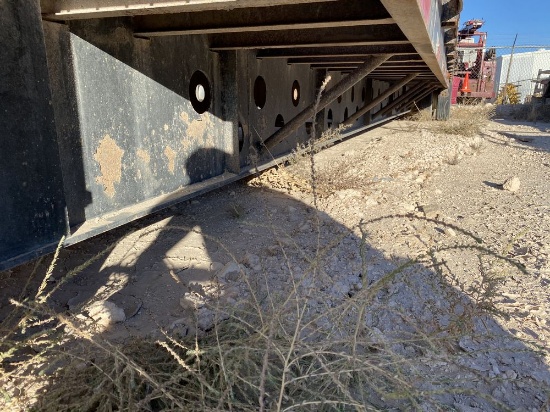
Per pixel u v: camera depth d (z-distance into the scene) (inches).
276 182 194.1
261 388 53.8
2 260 68.3
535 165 266.8
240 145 155.7
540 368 79.9
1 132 66.6
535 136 441.1
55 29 82.7
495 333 89.5
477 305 91.6
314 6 97.3
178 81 119.9
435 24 121.7
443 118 525.0
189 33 104.2
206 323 86.4
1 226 68.2
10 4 66.1
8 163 68.1
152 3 73.2
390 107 406.9
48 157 73.9
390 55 162.9
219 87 141.6
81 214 91.7
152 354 73.7
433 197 192.4
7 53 66.2
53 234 76.4
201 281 110.9
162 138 114.8
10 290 105.0
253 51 160.6
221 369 63.7
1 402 64.5
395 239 138.4
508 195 197.0
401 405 66.1
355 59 188.7
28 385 68.5
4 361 76.9
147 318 96.0
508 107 912.9
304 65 216.8
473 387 74.8
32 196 72.1
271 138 179.8
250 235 140.8
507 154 311.7
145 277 114.2
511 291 107.7
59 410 62.7
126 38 100.0
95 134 93.6
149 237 140.2
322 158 264.8
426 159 269.1
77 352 74.9
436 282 108.7
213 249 131.0
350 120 294.7
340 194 179.8
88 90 90.9
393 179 215.6
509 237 143.6
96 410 63.6
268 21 100.6
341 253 125.7
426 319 92.9
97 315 92.4
